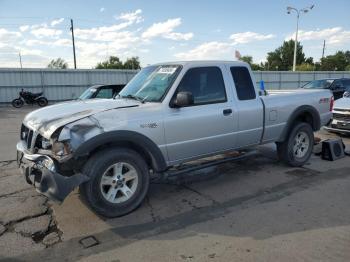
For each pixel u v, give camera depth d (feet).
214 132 15.61
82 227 12.51
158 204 14.58
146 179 13.84
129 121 12.98
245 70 17.26
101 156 12.55
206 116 15.15
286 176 18.17
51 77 86.22
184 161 15.15
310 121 20.92
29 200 15.15
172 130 14.15
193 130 14.82
